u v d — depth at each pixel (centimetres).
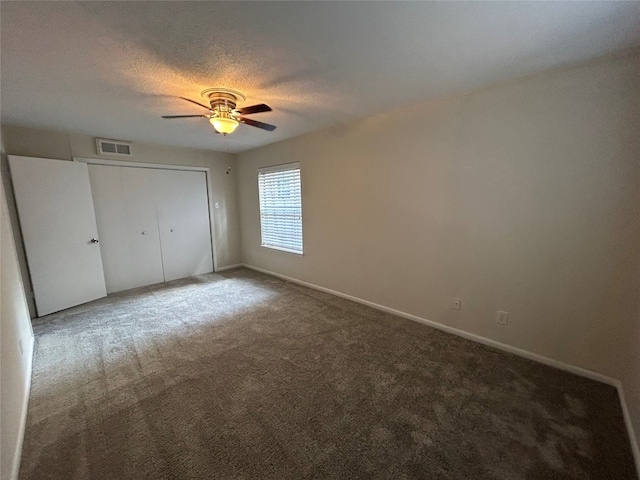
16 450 147
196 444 155
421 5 131
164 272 472
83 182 369
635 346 174
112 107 263
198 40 158
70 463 145
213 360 238
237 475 138
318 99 254
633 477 135
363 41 162
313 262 418
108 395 195
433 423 168
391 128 297
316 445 154
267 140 425
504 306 243
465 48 171
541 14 138
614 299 195
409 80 216
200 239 513
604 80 185
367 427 166
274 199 475
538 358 228
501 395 190
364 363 230
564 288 213
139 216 438
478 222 249
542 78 206
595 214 197
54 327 302
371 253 338
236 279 483
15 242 315
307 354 245
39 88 218
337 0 126
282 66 190
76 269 363
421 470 139
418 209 288
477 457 146
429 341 263
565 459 144
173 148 466
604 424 165
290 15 137
